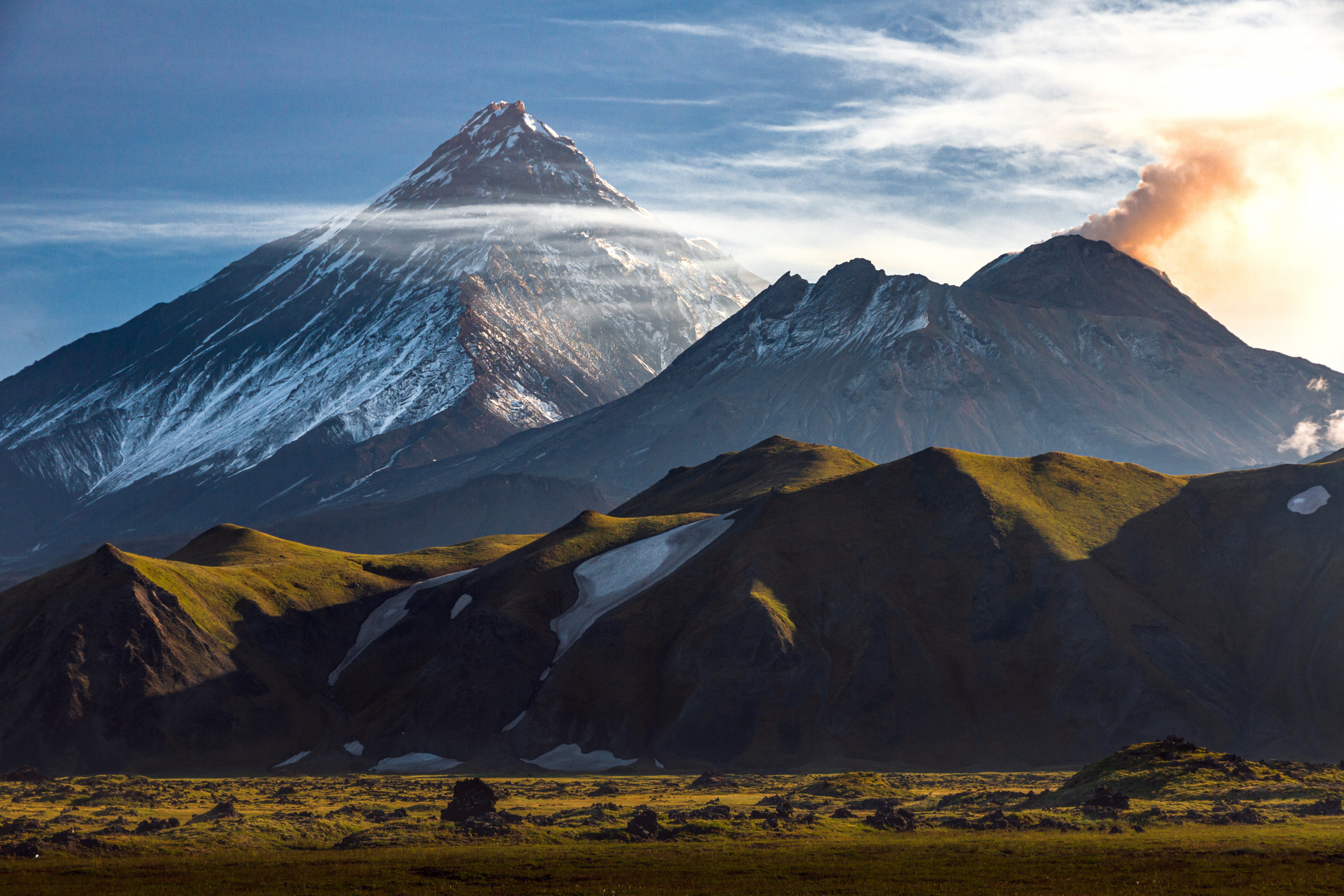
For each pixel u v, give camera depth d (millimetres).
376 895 70938
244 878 78688
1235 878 70625
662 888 71438
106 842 97500
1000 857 81938
